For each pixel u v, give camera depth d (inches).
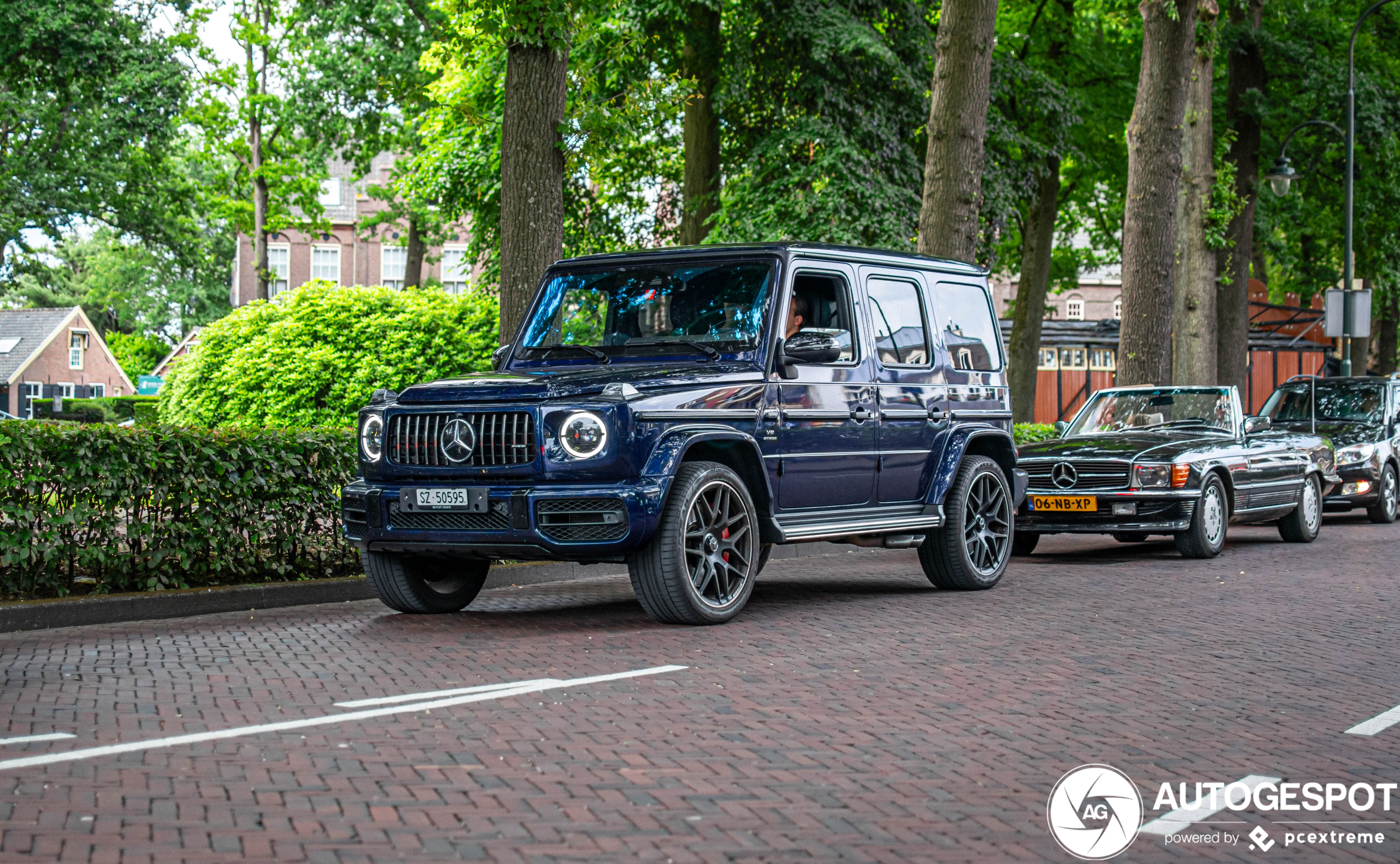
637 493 299.4
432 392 317.4
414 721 215.2
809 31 883.4
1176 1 740.0
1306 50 1058.7
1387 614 362.3
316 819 160.1
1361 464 727.7
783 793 175.6
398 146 1378.0
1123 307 768.3
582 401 302.7
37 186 1416.1
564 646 290.0
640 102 542.0
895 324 382.0
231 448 380.2
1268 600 390.0
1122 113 1173.7
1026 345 1184.2
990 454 426.9
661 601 313.1
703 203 941.8
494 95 1032.8
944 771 189.2
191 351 871.1
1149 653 294.4
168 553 364.5
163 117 1419.8
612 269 363.9
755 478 331.3
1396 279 1181.7
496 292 1079.6
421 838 153.6
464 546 309.7
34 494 338.0
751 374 332.5
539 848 150.6
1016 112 1071.0
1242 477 546.0
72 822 157.4
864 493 366.0
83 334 2817.4
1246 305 1064.8
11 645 296.5
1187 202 906.1
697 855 149.6
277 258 2399.1
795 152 914.1
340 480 408.5
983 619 340.8
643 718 218.5
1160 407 578.2
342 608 370.6
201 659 274.7
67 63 1343.5
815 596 389.7
